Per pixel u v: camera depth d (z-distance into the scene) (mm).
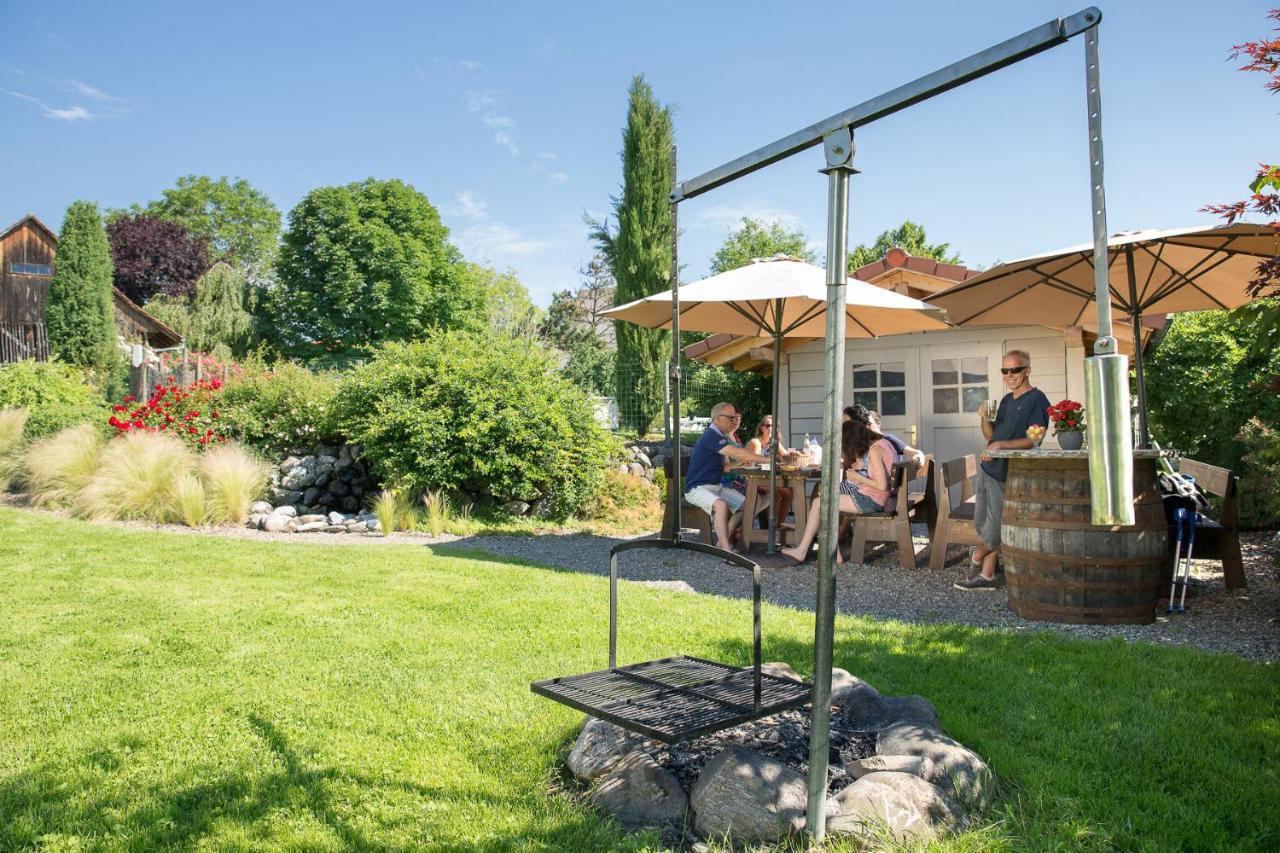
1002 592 6352
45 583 6016
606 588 6176
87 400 16766
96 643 4527
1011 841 2418
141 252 48031
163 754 3092
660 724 2482
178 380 14875
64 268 26828
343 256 37781
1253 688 3736
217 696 3707
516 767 3010
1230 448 9695
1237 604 5715
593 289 35969
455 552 7949
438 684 3895
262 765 3000
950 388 11086
